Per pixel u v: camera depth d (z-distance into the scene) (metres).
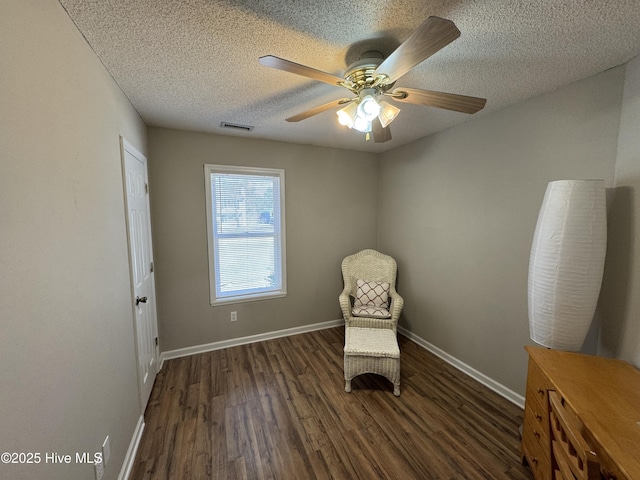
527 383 1.53
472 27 1.19
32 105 0.83
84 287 1.12
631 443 0.88
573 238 1.43
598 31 1.22
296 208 3.26
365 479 1.47
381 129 1.88
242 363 2.66
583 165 1.66
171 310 2.75
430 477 1.48
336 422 1.88
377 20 1.16
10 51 0.74
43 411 0.83
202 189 2.79
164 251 2.68
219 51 1.37
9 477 0.69
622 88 1.49
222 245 2.97
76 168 1.09
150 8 1.05
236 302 3.03
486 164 2.26
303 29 1.21
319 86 1.77
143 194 2.24
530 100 1.92
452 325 2.64
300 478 1.47
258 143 2.99
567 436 0.84
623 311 1.46
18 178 0.76
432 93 1.36
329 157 3.38
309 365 2.62
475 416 1.94
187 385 2.31
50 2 0.94
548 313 1.52
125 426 1.53
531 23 1.17
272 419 1.91
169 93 1.82
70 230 1.03
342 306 2.79
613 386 1.18
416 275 3.09
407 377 2.42
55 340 0.90
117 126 1.63
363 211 3.64
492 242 2.23
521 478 1.48
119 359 1.49
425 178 2.92
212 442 1.71
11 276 0.72
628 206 1.45
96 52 1.32
